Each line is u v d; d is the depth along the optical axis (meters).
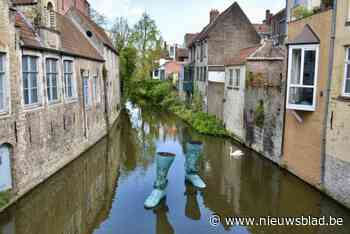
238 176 12.39
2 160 8.71
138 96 43.88
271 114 13.77
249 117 16.39
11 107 8.95
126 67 40.50
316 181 10.45
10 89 8.90
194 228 8.46
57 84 12.46
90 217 9.01
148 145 18.17
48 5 18.17
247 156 15.15
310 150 10.79
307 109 10.58
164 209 9.59
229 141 18.70
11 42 8.95
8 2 8.77
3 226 8.42
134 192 10.90
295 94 10.98
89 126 16.80
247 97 16.62
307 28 10.71
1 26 8.51
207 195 10.63
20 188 9.45
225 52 26.67
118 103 31.20
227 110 20.31
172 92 40.34
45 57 11.22
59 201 10.02
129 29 43.53
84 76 16.34
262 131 14.85
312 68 10.59
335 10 9.30
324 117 9.88
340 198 9.12
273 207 9.63
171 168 13.71
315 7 10.82
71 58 14.14
